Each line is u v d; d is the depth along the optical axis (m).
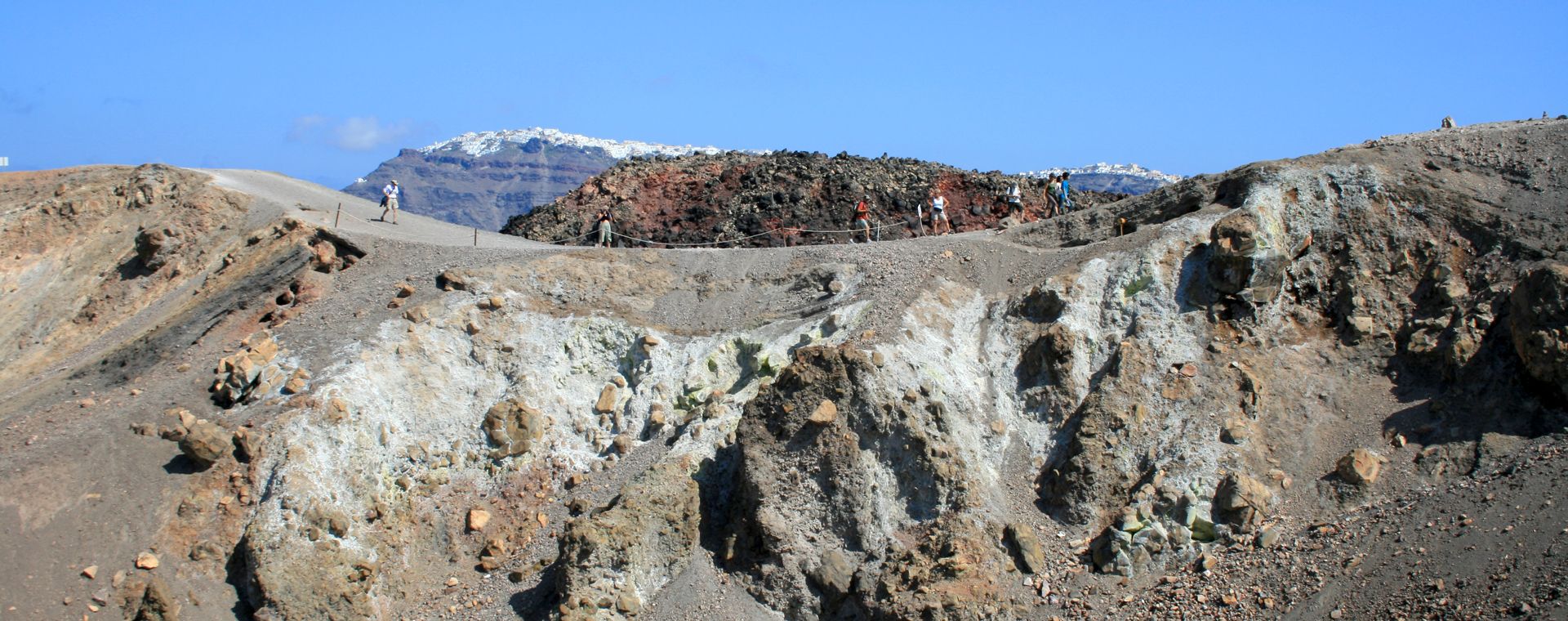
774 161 50.69
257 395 30.20
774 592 26.88
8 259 39.28
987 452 28.94
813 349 28.83
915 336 30.50
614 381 32.12
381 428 29.89
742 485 28.08
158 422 29.67
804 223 46.44
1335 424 28.31
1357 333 29.94
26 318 37.50
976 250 34.06
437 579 28.36
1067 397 29.48
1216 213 32.66
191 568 26.97
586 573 26.55
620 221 47.31
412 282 33.59
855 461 27.72
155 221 39.41
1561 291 26.88
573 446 30.88
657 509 27.61
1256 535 26.22
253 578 26.45
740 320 33.00
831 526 27.50
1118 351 29.72
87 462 28.53
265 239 36.22
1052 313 31.17
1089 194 51.25
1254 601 24.78
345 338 31.67
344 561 27.22
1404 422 27.81
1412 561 24.08
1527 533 23.50
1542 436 26.19
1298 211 32.22
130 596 26.31
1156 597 25.56
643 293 34.22
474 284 33.09
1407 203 31.88
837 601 26.58
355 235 35.69
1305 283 31.12
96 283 38.16
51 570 26.53
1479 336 28.36
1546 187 31.39
